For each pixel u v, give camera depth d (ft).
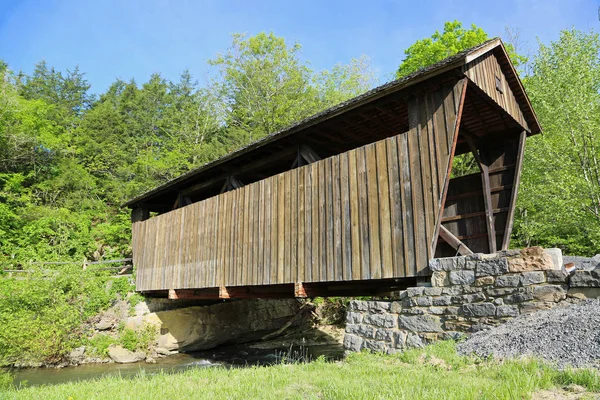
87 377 37.04
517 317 17.97
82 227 71.26
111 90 144.36
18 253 62.75
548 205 46.47
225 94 98.89
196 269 41.16
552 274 17.57
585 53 50.96
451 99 23.20
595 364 12.74
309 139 33.42
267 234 33.35
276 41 92.79
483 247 32.09
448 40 69.67
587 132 45.60
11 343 39.32
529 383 11.72
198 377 19.38
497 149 33.06
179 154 86.58
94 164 93.76
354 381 14.49
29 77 129.80
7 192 72.84
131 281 51.55
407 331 21.47
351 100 26.37
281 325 59.00
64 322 42.47
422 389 12.22
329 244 28.02
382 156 25.91
